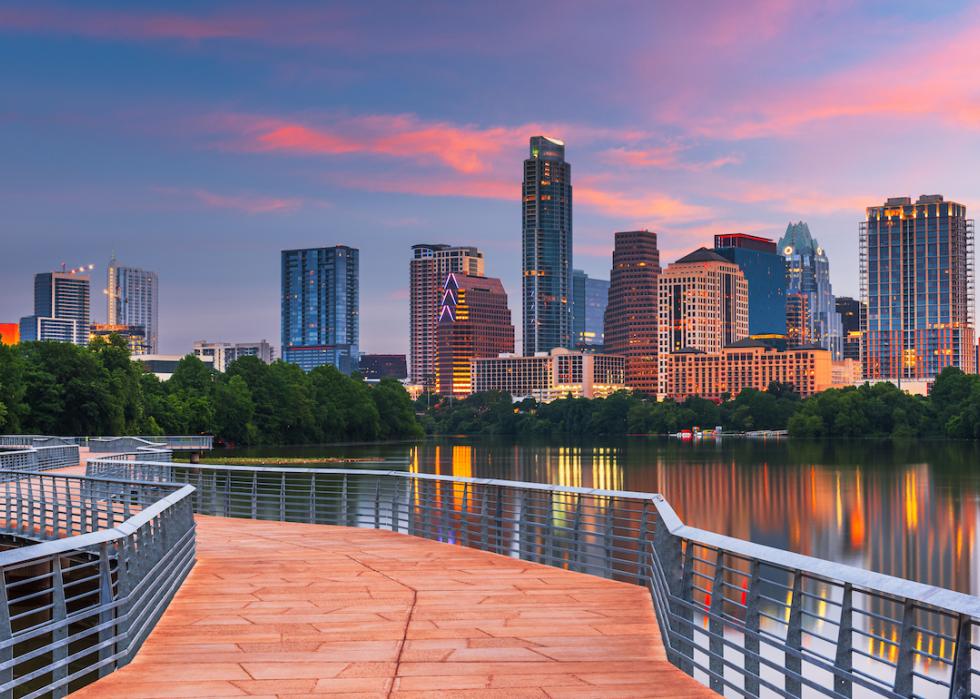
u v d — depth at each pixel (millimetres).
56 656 10711
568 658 12742
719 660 11281
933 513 115562
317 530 28375
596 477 162500
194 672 11984
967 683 7402
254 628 14578
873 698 44625
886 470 167250
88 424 131500
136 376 145500
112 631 12383
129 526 12805
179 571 18125
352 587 18141
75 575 27594
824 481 150875
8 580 27938
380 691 11133
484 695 11000
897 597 8344
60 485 48844
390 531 27438
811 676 49250
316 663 12445
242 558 22156
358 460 161875
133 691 11094
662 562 14234
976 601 7289
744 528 106812
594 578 19047
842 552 93062
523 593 17453
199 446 119125
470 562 21344
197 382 173125
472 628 14578
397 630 14453
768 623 58188
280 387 192250
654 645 13523
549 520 20469
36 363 131625
